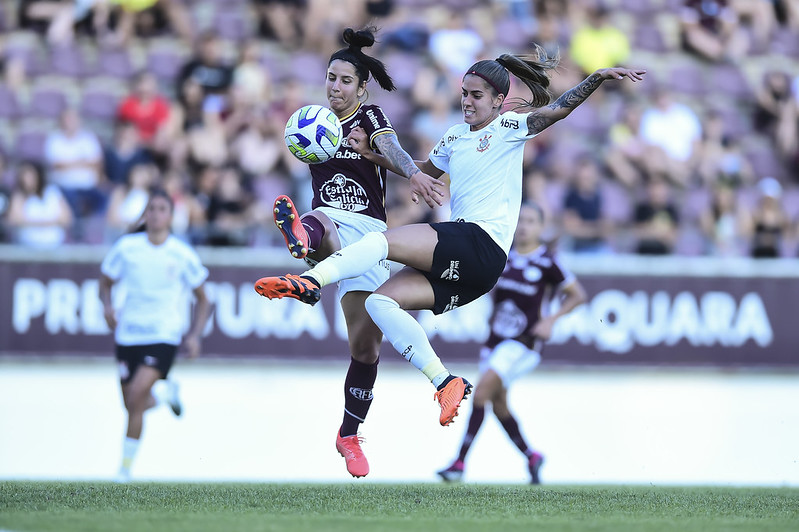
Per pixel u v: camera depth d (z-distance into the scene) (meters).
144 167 46.91
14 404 41.88
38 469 32.62
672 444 38.97
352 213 20.11
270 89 52.53
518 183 19.17
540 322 29.75
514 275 30.14
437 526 15.93
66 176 47.41
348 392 20.91
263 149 49.19
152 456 35.22
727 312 48.41
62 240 45.25
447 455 37.41
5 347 44.09
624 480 32.75
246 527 15.29
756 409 45.28
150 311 28.64
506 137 18.92
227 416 41.34
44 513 16.89
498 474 35.06
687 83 59.66
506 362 29.31
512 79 48.53
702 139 55.25
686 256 50.31
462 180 19.22
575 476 33.66
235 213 46.44
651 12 62.22
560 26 57.59
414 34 55.38
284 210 18.17
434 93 52.59
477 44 55.19
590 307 47.62
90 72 55.12
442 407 18.17
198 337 30.30
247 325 45.50
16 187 46.16
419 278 18.75
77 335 44.59
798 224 51.69
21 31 55.94
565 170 51.19
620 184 52.72
